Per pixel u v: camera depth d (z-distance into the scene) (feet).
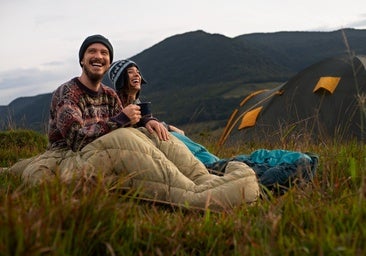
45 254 4.21
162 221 5.40
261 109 19.58
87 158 7.00
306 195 6.02
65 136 7.68
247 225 5.05
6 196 5.45
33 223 4.44
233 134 19.80
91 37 8.18
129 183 6.85
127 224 5.01
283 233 4.94
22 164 8.85
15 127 16.12
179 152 7.73
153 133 7.95
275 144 12.53
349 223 4.90
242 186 6.63
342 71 18.33
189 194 6.61
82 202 4.83
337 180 6.64
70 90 8.01
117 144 6.97
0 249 3.99
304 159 7.68
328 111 17.56
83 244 4.57
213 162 8.93
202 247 4.97
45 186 5.26
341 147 9.84
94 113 8.20
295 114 18.37
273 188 7.48
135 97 11.05
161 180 6.80
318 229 4.87
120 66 10.71
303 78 19.03
